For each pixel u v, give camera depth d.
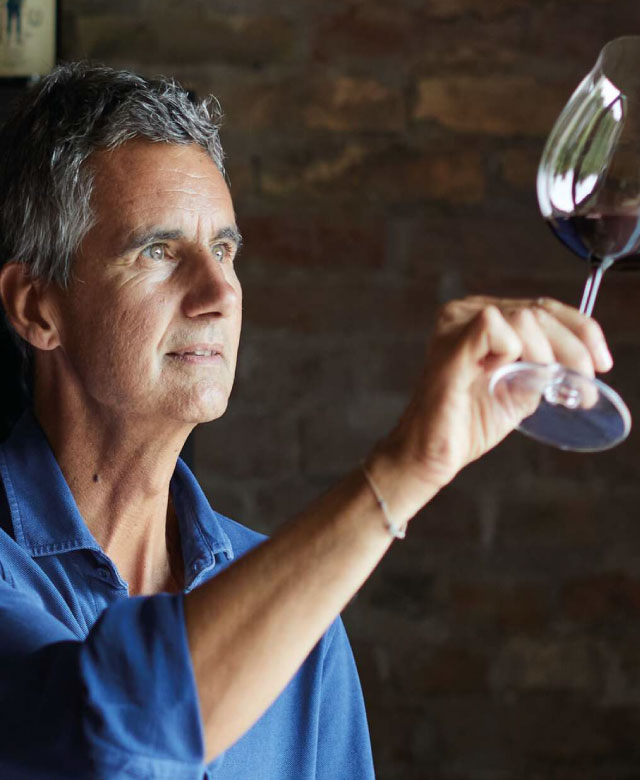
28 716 0.79
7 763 0.80
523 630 2.15
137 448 1.13
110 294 1.10
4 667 0.82
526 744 2.14
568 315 0.78
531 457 2.17
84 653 0.76
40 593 1.07
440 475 0.75
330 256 2.17
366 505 0.75
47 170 1.12
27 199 1.13
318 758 1.23
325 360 2.17
